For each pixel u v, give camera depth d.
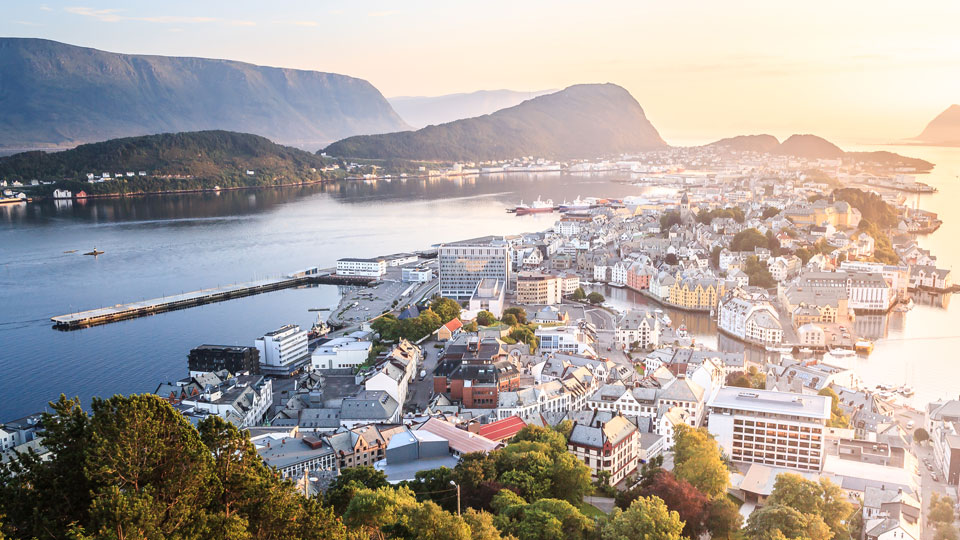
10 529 137.38
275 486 164.25
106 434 150.75
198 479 151.50
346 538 172.62
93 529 137.88
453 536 198.00
